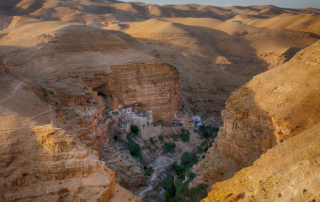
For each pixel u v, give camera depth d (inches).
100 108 2775.6
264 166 1450.5
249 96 2084.2
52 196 1384.1
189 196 2097.7
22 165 1443.2
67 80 2780.5
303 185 1077.8
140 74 3422.7
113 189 1546.5
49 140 1483.8
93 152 1686.8
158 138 3358.8
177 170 2950.3
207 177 2126.0
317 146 1302.9
